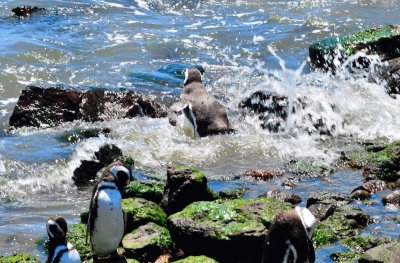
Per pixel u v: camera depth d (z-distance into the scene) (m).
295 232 9.05
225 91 19.38
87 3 28.52
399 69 19.83
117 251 10.45
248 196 12.80
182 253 10.77
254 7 28.44
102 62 21.61
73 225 11.23
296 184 13.47
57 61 21.44
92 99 17.36
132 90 19.02
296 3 28.84
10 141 15.69
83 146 15.39
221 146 15.59
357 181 13.60
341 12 27.28
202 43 23.81
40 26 24.91
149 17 26.88
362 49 21.27
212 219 10.73
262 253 9.91
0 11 26.88
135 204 11.55
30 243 11.06
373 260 9.96
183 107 16.23
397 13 27.33
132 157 14.95
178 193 11.87
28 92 17.20
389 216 11.84
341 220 11.44
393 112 17.55
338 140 16.20
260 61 22.16
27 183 13.61
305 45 23.73
